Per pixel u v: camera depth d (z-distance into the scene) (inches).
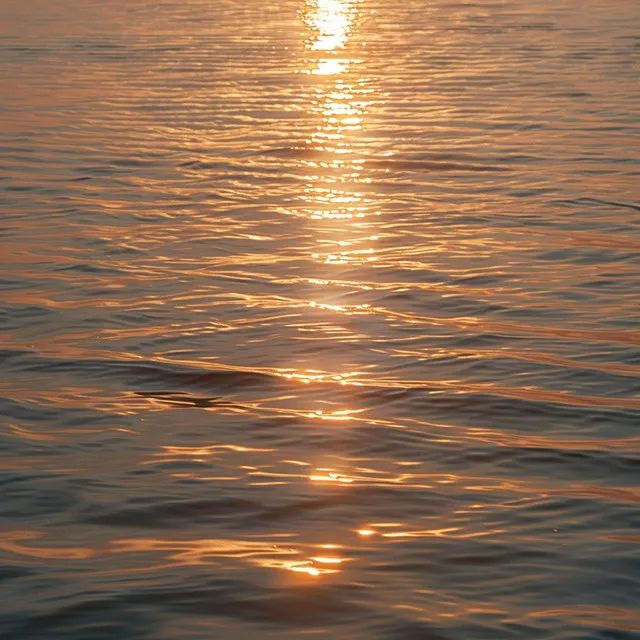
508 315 579.8
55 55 1429.6
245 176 871.7
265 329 560.1
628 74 1258.0
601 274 644.1
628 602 328.2
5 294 614.2
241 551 356.8
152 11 1861.5
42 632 313.9
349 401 474.9
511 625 315.9
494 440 437.4
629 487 399.9
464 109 1096.2
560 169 877.2
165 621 318.3
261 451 429.7
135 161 917.2
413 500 390.0
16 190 832.3
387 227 738.2
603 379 496.4
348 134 1003.3
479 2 1939.0
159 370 508.7
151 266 662.5
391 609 323.6
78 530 371.2
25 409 466.9
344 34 1600.6
